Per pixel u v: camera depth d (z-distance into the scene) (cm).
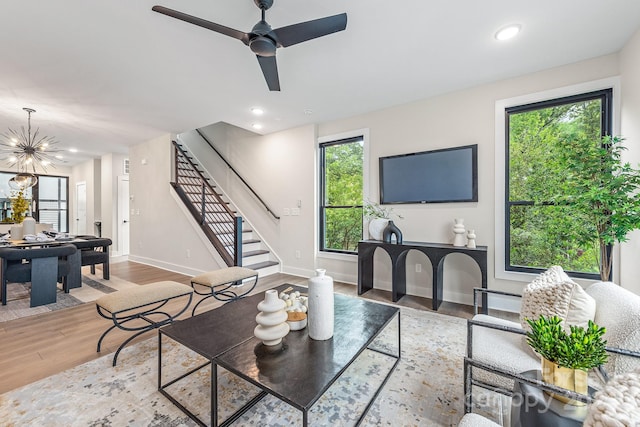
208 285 271
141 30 222
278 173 500
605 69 261
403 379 189
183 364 205
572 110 282
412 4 196
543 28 222
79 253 407
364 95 349
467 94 330
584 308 133
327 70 287
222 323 182
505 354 146
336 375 127
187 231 494
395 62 272
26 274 333
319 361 138
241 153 561
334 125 440
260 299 228
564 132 285
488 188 319
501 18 211
